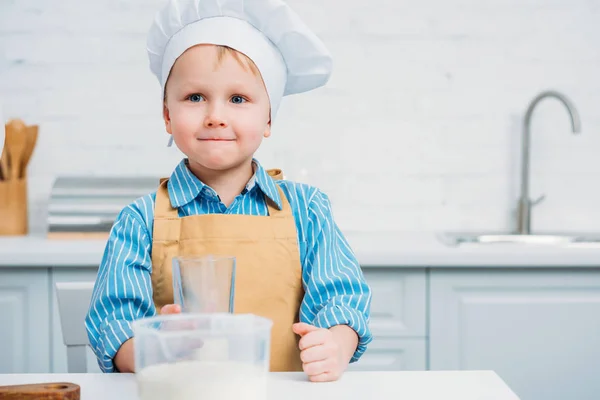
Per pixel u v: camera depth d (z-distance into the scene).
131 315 1.01
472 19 2.46
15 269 1.93
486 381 0.82
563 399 1.96
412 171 2.49
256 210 1.14
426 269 1.95
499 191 2.49
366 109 2.47
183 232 1.08
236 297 1.06
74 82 2.45
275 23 1.11
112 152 2.46
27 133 2.35
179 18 1.10
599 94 2.47
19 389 0.68
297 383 0.82
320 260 1.12
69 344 1.17
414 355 1.96
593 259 1.93
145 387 0.61
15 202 2.33
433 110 2.47
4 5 2.42
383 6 2.45
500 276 1.96
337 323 0.98
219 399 0.60
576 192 2.50
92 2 2.43
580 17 2.46
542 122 2.48
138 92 2.46
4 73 2.44
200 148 1.04
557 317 1.96
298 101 2.46
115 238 1.08
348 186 2.48
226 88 1.04
